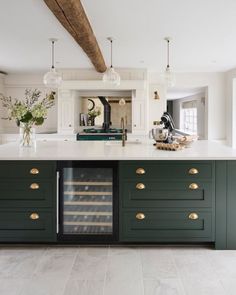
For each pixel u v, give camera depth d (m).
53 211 3.02
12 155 3.06
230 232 3.01
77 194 3.10
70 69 7.08
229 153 3.14
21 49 5.07
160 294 2.23
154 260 2.79
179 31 4.07
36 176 3.00
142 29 3.97
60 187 3.02
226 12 3.37
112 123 7.76
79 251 2.98
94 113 7.78
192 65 6.66
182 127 12.61
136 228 3.03
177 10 3.30
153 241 3.03
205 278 2.46
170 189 3.00
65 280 2.43
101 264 2.70
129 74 7.08
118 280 2.43
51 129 7.70
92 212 3.11
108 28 3.93
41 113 3.84
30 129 3.86
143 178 3.00
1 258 2.83
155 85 7.70
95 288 2.31
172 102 14.41
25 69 7.00
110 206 3.11
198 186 2.99
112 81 4.38
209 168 2.98
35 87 7.58
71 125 7.14
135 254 2.91
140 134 7.08
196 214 3.00
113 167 3.00
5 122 7.62
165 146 3.50
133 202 3.01
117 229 3.03
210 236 3.01
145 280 2.43
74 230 3.12
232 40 4.56
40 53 5.38
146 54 5.52
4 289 2.29
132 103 7.12
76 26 3.35
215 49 5.16
